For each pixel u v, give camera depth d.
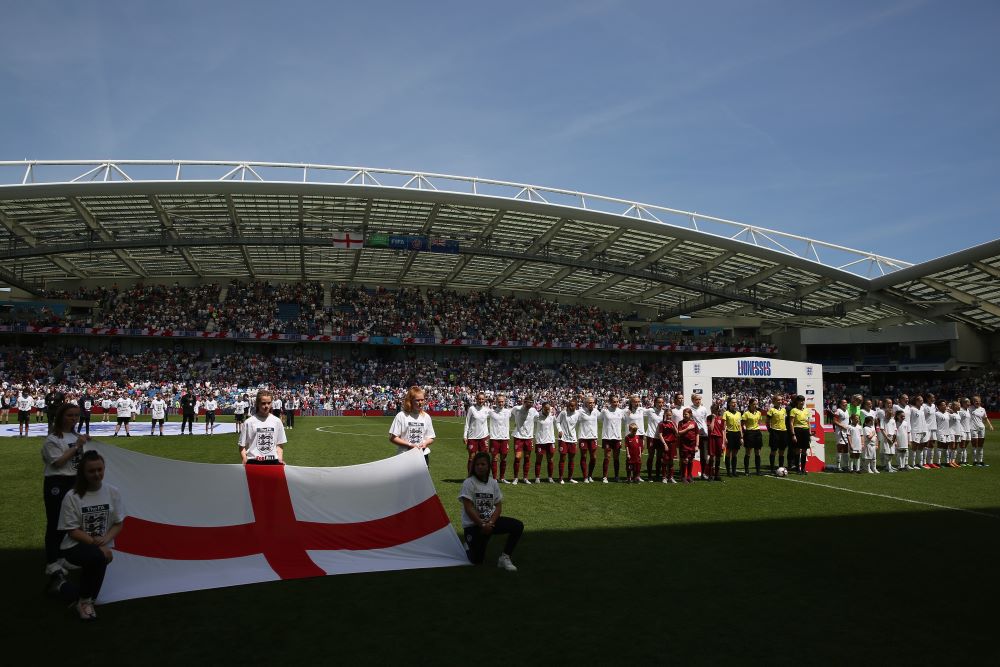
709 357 64.06
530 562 7.79
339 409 48.22
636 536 9.20
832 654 5.14
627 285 59.75
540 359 62.97
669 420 14.95
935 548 8.61
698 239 44.12
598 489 13.69
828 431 36.38
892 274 42.31
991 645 5.36
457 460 18.45
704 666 4.89
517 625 5.71
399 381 55.34
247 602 6.24
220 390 45.50
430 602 6.30
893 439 18.22
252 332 54.25
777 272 48.22
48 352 51.19
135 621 5.74
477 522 7.55
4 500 11.52
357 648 5.18
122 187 35.41
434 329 58.81
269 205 40.88
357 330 56.81
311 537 7.73
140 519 7.10
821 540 9.02
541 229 45.78
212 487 7.68
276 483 8.05
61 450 6.95
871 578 7.21
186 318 54.34
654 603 6.33
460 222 44.88
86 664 4.86
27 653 5.04
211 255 51.56
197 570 6.91
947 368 54.31
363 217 43.88
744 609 6.17
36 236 42.06
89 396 26.23
